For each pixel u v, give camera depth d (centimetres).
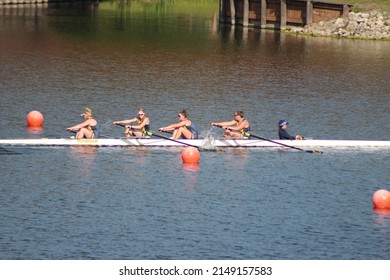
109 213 11450
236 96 19675
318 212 11769
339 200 12319
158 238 10650
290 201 12194
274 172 13562
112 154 14188
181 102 18725
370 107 19012
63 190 12306
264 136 15925
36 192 12181
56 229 10825
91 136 14600
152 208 11694
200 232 10894
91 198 12012
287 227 11169
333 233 11012
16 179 12725
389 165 14200
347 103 19362
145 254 10156
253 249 10400
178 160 14025
